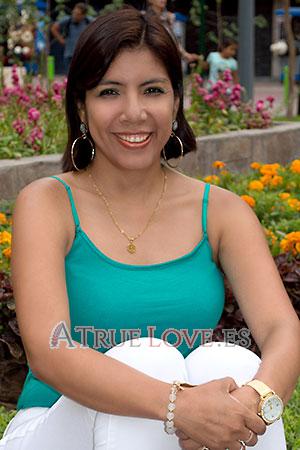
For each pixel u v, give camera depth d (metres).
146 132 3.41
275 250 6.46
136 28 3.31
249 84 14.64
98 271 3.35
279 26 37.41
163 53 3.36
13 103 11.10
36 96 11.32
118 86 3.36
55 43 32.78
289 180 9.57
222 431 2.99
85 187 3.50
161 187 3.56
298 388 4.91
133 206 3.48
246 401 3.06
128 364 3.13
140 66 3.34
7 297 5.16
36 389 3.36
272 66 38.28
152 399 3.01
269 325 3.40
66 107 3.52
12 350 5.15
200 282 3.42
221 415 2.98
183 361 3.21
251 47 14.60
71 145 3.55
